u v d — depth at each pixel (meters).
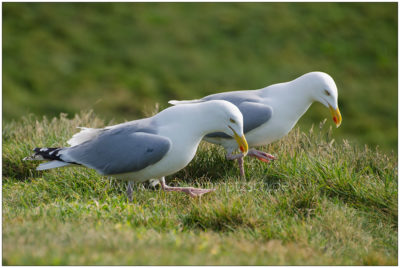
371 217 9.22
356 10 28.25
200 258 6.99
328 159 10.97
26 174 11.71
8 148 12.16
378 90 23.30
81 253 6.86
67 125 13.33
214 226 8.68
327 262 7.45
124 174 9.73
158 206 9.44
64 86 21.86
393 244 8.55
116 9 26.94
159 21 26.55
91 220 8.51
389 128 21.11
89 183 10.68
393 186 9.93
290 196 9.55
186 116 9.42
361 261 7.82
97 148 9.65
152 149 9.28
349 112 21.80
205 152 11.60
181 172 11.38
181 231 8.46
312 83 10.75
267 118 10.64
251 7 28.08
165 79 22.84
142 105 20.98
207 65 23.97
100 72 22.84
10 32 24.05
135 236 7.66
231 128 9.36
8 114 19.50
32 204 9.71
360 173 10.56
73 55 23.70
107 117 19.88
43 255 6.65
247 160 11.49
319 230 8.51
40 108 20.38
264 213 8.78
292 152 11.39
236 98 10.91
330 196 9.90
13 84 21.39
